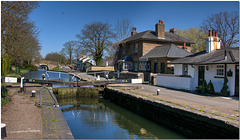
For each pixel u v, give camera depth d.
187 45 33.62
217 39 17.28
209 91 14.07
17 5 14.26
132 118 11.89
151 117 11.20
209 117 7.22
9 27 15.00
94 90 19.70
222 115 7.46
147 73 25.38
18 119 7.42
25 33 16.80
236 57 12.91
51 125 6.82
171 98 11.91
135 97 12.91
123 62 32.66
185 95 13.27
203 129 7.49
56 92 18.48
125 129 9.95
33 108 9.24
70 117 12.35
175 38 33.22
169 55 23.69
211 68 14.38
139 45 30.84
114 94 17.11
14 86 17.50
